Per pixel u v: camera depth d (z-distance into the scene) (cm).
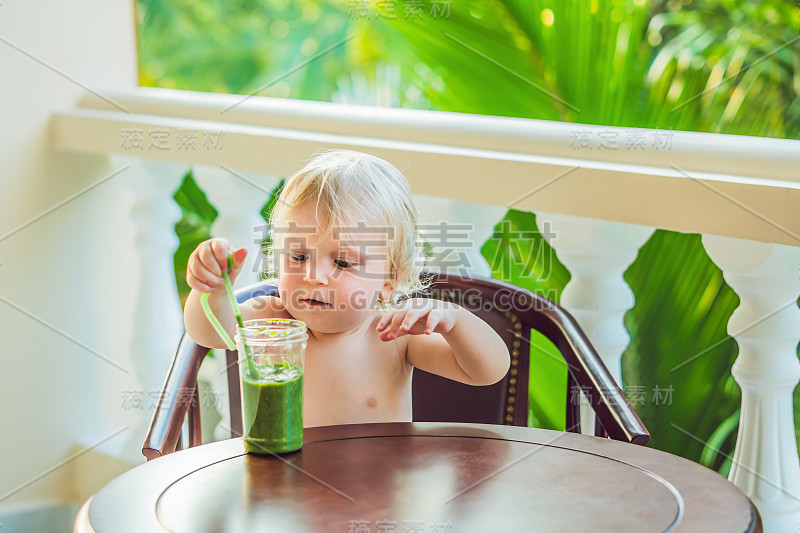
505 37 224
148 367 219
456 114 168
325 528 81
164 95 203
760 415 145
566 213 145
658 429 209
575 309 165
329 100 389
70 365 221
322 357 136
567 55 217
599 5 211
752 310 140
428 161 158
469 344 128
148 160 202
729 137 137
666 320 199
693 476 94
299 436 102
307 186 125
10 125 201
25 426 215
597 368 131
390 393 139
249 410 101
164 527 82
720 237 136
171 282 221
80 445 225
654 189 135
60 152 210
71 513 226
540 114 227
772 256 133
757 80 247
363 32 367
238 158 184
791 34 252
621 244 159
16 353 211
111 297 223
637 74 224
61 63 208
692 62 241
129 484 92
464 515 84
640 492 89
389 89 363
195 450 103
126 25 220
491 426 111
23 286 209
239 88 451
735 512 84
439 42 232
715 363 200
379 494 89
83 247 218
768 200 124
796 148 129
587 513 84
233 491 90
